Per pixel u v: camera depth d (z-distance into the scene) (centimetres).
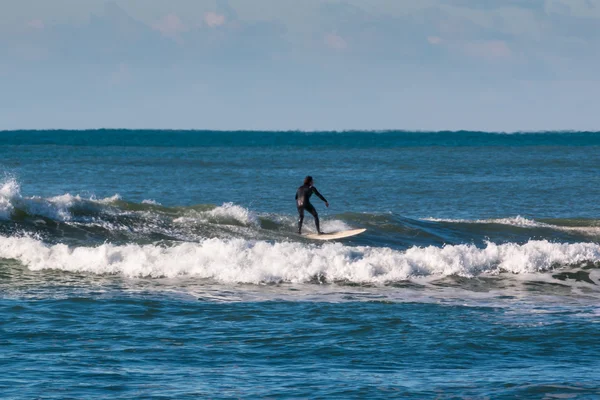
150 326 4784
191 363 4009
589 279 6488
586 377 3788
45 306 5225
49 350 4191
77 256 6569
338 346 4375
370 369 3928
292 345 4391
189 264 6425
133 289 5825
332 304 5475
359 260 6481
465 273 6538
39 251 6662
